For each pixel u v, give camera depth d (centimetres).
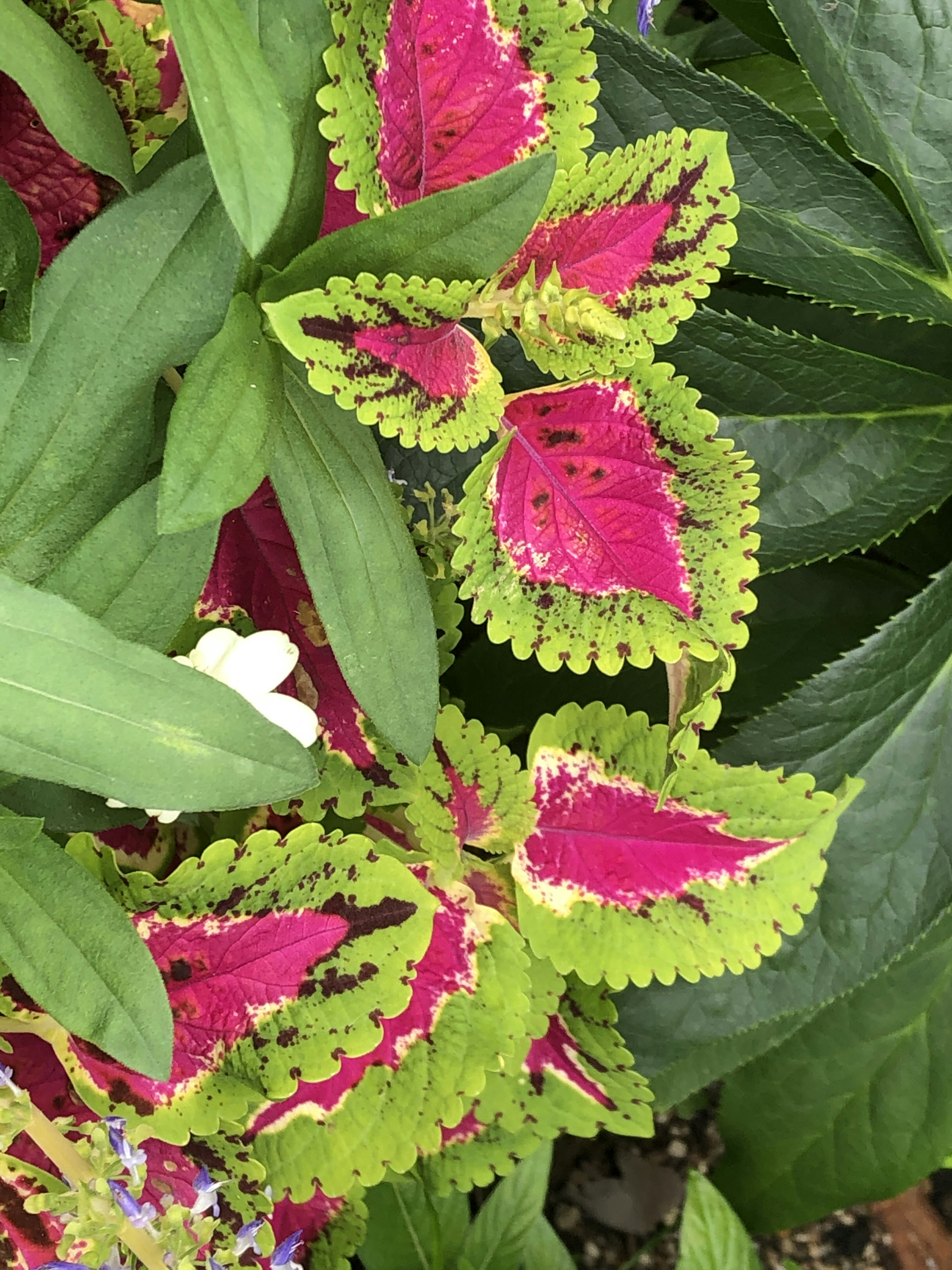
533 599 35
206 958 39
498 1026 42
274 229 29
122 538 32
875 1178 59
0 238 31
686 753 37
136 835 43
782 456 45
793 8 42
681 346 44
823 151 43
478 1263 56
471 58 33
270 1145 42
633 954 42
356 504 33
